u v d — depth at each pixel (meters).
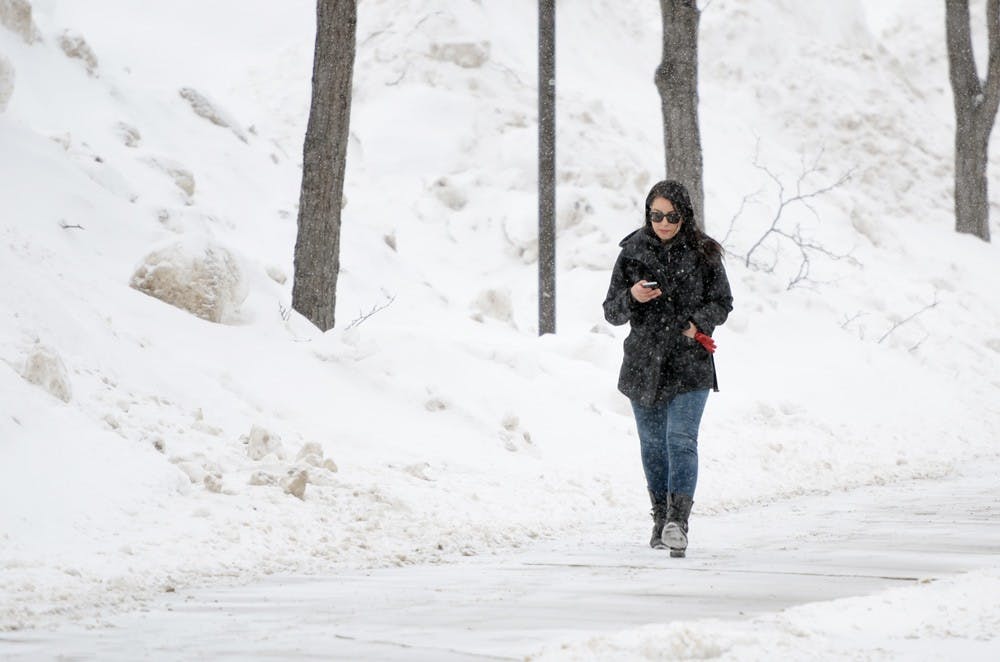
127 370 34.81
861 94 111.75
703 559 24.72
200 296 42.00
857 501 36.94
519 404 45.06
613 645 13.68
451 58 88.75
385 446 37.91
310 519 28.22
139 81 71.81
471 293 70.75
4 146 47.50
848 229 91.81
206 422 33.91
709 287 27.59
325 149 46.84
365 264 62.78
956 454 53.28
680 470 26.27
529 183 80.75
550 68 59.91
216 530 25.95
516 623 17.00
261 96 88.25
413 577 22.77
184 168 60.03
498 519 31.94
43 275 37.66
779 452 48.03
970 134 102.31
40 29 64.94
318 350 43.19
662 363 27.09
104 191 49.94
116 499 26.23
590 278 69.69
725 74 111.06
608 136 85.38
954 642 14.30
